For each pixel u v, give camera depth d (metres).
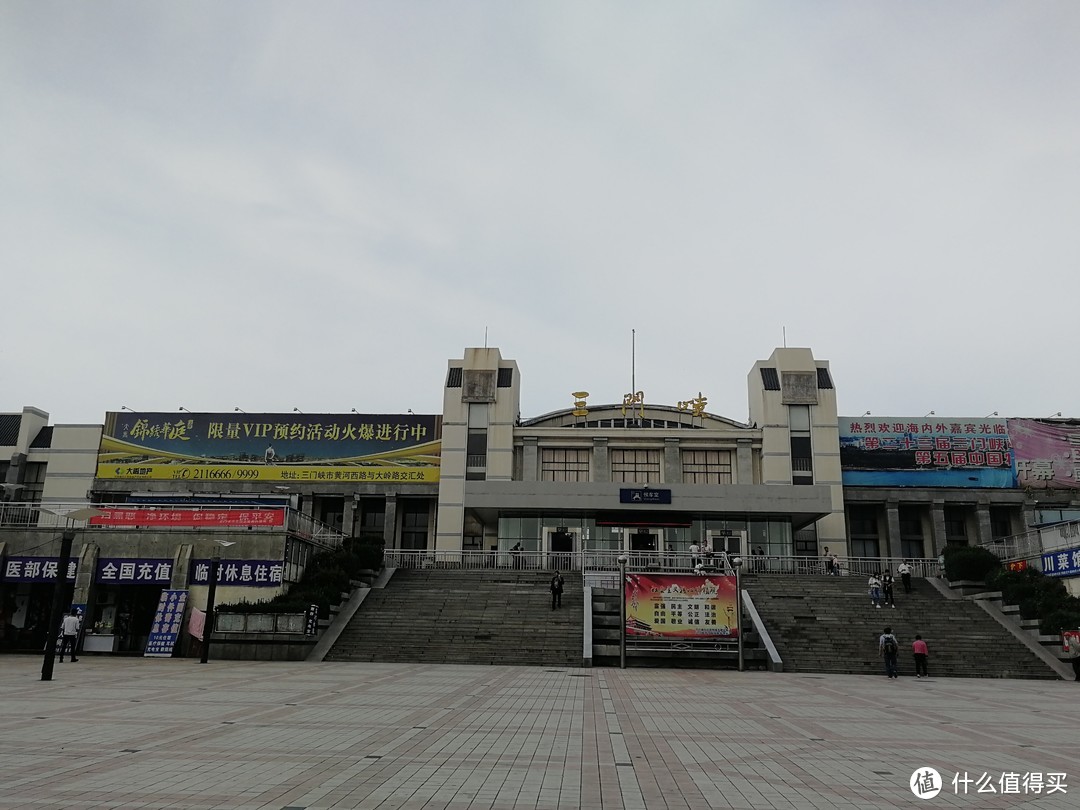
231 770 9.59
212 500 35.16
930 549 53.09
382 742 11.70
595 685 20.92
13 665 24.98
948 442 53.41
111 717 13.70
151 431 54.38
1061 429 53.72
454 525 51.41
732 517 46.12
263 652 28.14
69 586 32.06
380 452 53.78
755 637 29.36
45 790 8.48
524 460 53.62
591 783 9.35
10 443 54.53
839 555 50.19
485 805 8.27
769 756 11.25
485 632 30.17
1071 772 10.49
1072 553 32.34
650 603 28.09
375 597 34.06
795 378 53.75
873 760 11.08
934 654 28.36
